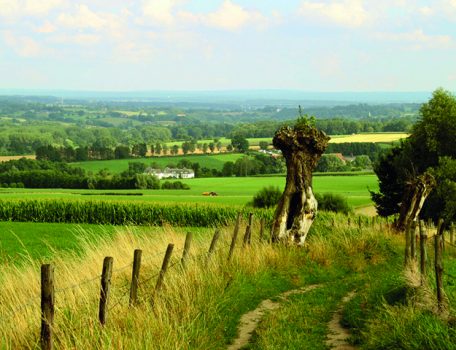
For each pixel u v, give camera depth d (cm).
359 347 1127
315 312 1454
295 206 2425
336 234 2522
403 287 1455
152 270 1478
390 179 5253
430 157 5175
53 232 4603
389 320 1166
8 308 1166
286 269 1959
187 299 1275
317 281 1934
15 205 5788
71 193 10975
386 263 2264
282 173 16200
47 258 1733
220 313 1337
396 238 2794
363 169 16000
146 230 2219
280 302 1573
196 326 1179
